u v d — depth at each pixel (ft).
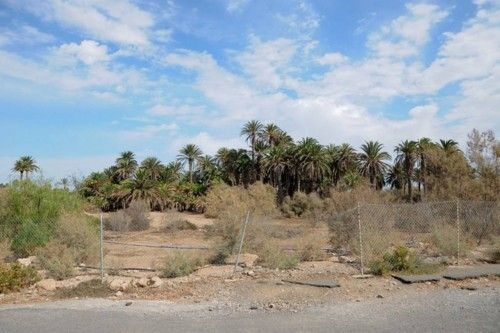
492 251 50.16
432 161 106.42
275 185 265.34
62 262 43.29
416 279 38.17
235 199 99.91
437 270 42.55
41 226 56.65
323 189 243.40
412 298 32.73
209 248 53.72
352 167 243.40
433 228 58.54
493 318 26.86
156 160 285.64
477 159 94.99
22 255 55.31
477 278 39.68
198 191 251.39
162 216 147.95
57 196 65.51
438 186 100.94
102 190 239.71
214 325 26.18
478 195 92.43
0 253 49.83
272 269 45.55
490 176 93.40
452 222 64.03
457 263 47.06
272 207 113.09
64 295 34.96
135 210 129.39
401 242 58.95
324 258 52.37
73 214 59.98
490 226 61.77
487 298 32.32
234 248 55.36
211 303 32.01
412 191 202.08
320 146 242.78
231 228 56.24
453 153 104.37
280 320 27.25
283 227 77.77
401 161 204.54
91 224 59.82
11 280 36.73
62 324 26.48
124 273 44.32
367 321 26.81
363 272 42.70
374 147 235.81
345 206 97.71
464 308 29.50
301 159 236.63
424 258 49.49
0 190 62.39
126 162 294.87
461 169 98.53
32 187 63.16
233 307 30.81
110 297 34.27
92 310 29.96
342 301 32.22
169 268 43.01
